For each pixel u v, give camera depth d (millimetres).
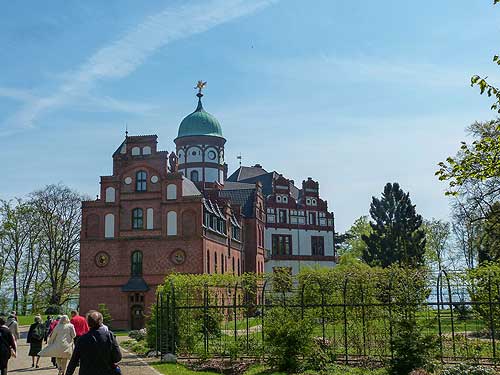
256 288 39812
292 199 85875
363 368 19984
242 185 87750
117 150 57844
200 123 83812
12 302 75625
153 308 29953
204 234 54344
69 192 74250
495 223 33375
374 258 68438
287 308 24172
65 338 19953
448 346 24547
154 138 55594
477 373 16766
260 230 78375
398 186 70188
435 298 26359
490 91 15344
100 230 55094
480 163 16547
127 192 55281
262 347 23000
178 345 26625
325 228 87250
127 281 53906
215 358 24125
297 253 84500
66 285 78688
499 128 16375
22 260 74750
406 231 67875
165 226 54156
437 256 81000
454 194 17125
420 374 17141
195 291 30719
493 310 23859
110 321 51844
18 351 32219
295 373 19531
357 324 24516
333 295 28547
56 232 73375
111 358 11062
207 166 82438
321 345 22219
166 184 54719
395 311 23906
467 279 24891
